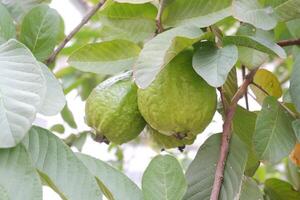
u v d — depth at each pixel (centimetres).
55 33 73
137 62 64
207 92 69
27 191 56
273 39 73
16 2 82
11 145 53
